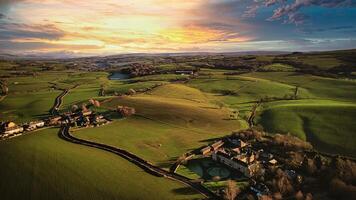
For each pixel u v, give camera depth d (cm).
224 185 7394
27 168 8212
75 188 7275
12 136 10819
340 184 6756
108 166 8469
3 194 7119
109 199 6831
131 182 7569
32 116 14488
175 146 10200
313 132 11406
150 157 9206
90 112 14075
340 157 9069
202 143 10525
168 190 7206
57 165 8394
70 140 10575
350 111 12888
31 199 6912
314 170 7731
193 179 7775
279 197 6694
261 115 14425
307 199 6412
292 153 9000
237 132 11206
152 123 12700
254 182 7475
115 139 10700
